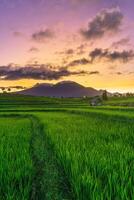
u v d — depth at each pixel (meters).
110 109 59.31
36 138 18.20
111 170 7.45
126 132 17.36
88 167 7.96
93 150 10.12
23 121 33.12
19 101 129.62
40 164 10.62
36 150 13.55
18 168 8.14
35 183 8.41
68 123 26.41
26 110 64.81
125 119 33.09
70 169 8.14
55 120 31.45
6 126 24.73
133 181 6.75
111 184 6.43
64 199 7.15
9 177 7.30
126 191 6.04
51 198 7.21
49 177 8.83
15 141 13.80
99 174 7.41
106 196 5.94
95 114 44.25
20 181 7.12
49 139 15.43
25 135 16.66
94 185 6.45
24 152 10.31
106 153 9.94
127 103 97.75
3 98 142.75
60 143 12.29
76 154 9.39
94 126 22.55
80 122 28.03
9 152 10.38
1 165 8.17
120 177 6.82
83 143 12.38
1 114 50.88
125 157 8.88
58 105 101.88
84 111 50.22
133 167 7.62
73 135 15.83
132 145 12.41
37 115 44.22
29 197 6.94
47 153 12.72
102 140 13.64
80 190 6.46
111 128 20.31
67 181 8.12
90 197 5.99
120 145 11.61
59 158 9.78
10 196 5.97
